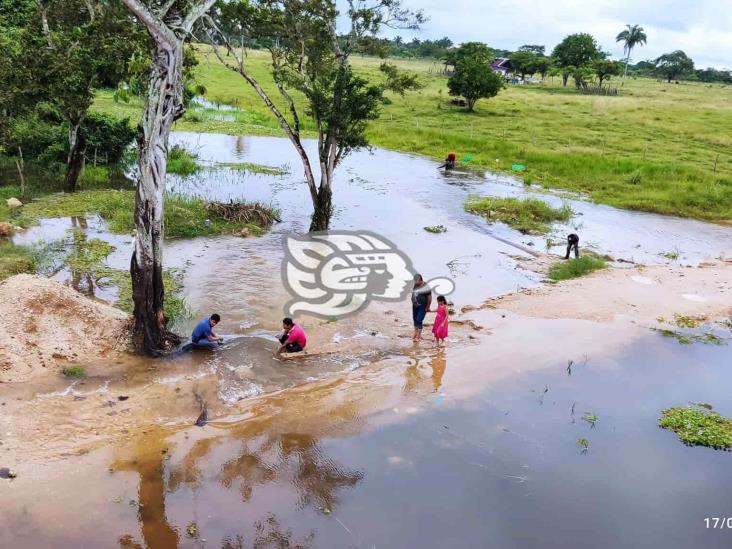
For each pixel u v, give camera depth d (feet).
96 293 43.93
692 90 276.21
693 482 26.89
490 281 54.34
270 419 30.09
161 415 29.55
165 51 32.07
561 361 38.29
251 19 55.72
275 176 94.43
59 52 64.59
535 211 79.61
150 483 24.70
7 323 33.60
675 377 36.96
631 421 31.83
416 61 363.76
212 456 26.81
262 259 55.31
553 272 56.90
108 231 59.41
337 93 59.77
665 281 55.26
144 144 32.65
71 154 71.92
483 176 105.09
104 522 22.26
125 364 33.55
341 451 27.86
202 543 21.72
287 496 24.61
